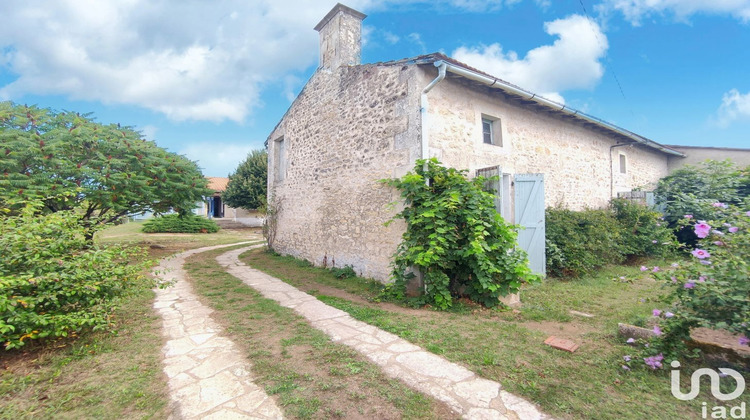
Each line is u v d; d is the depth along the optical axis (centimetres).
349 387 247
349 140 695
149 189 883
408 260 487
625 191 1022
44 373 265
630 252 775
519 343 330
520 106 711
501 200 554
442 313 436
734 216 270
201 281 630
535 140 743
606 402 226
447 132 570
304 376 264
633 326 335
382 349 317
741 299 221
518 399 230
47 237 326
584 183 871
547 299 504
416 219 485
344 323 395
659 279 272
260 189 2078
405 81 554
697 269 248
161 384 251
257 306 461
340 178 723
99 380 256
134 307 447
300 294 538
